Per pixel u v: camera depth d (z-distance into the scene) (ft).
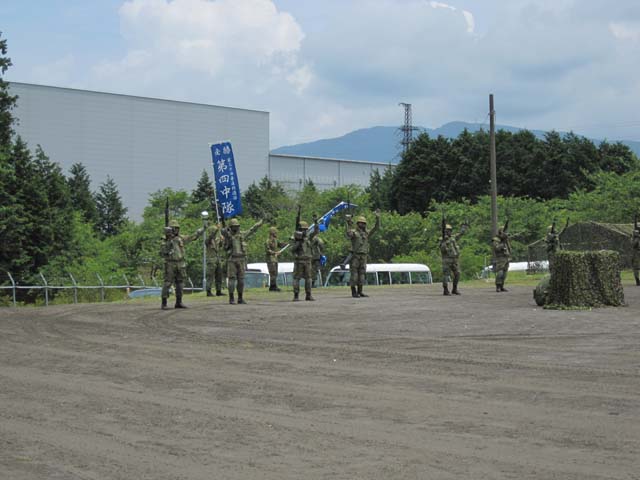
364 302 87.76
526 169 269.44
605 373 38.32
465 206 224.74
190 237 86.58
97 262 173.88
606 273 75.36
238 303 88.28
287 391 35.24
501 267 108.88
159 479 21.98
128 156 345.51
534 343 50.19
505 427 27.32
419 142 285.84
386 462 23.20
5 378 40.24
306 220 216.13
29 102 321.52
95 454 24.77
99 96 338.34
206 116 367.45
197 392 35.50
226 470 22.72
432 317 68.28
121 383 38.27
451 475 21.77
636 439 25.35
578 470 22.00
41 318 76.18
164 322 69.21
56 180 184.34
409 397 33.22
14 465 23.63
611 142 293.02
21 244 154.51
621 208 208.23
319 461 23.49
